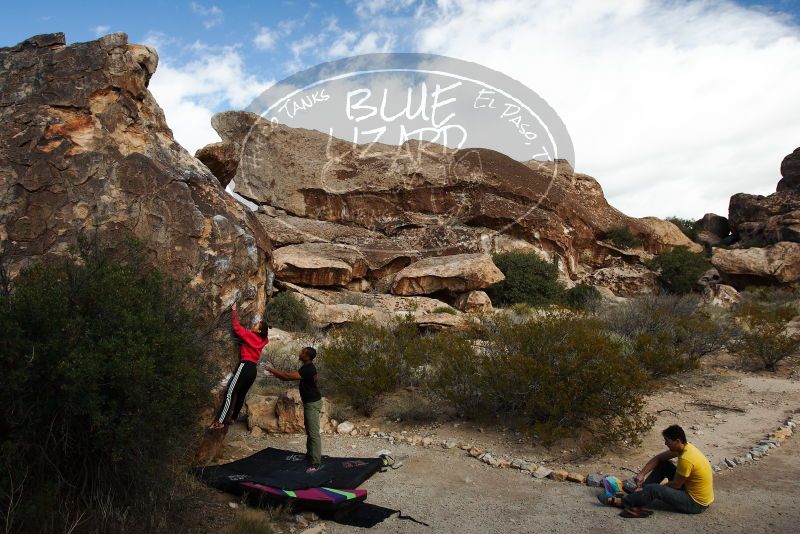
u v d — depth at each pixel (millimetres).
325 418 9188
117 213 6660
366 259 31438
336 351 10164
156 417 4715
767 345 13547
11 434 4117
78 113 7137
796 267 36031
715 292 32000
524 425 8539
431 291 28375
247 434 8461
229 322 7035
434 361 10570
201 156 15102
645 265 43750
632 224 47969
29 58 7469
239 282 7215
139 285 5379
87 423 4492
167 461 5078
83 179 6707
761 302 29047
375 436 8688
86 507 4504
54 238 6309
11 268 5957
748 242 48500
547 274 32031
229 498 5867
